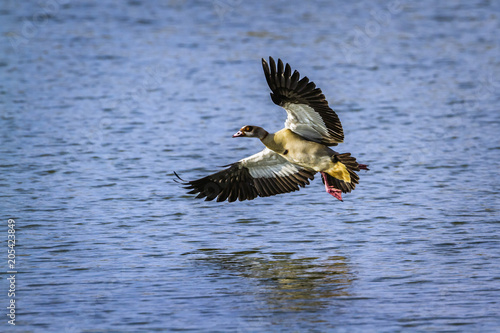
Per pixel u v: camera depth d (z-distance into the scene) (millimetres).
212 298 12633
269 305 12320
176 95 28672
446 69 32312
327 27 40156
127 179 19453
